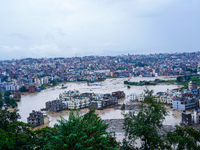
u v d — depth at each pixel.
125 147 52.34
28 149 47.97
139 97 191.00
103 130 39.41
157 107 51.84
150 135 47.59
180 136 53.69
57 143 33.78
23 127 53.12
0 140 43.25
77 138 32.72
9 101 196.12
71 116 37.66
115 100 187.25
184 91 196.75
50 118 147.25
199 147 51.03
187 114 114.31
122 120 128.88
